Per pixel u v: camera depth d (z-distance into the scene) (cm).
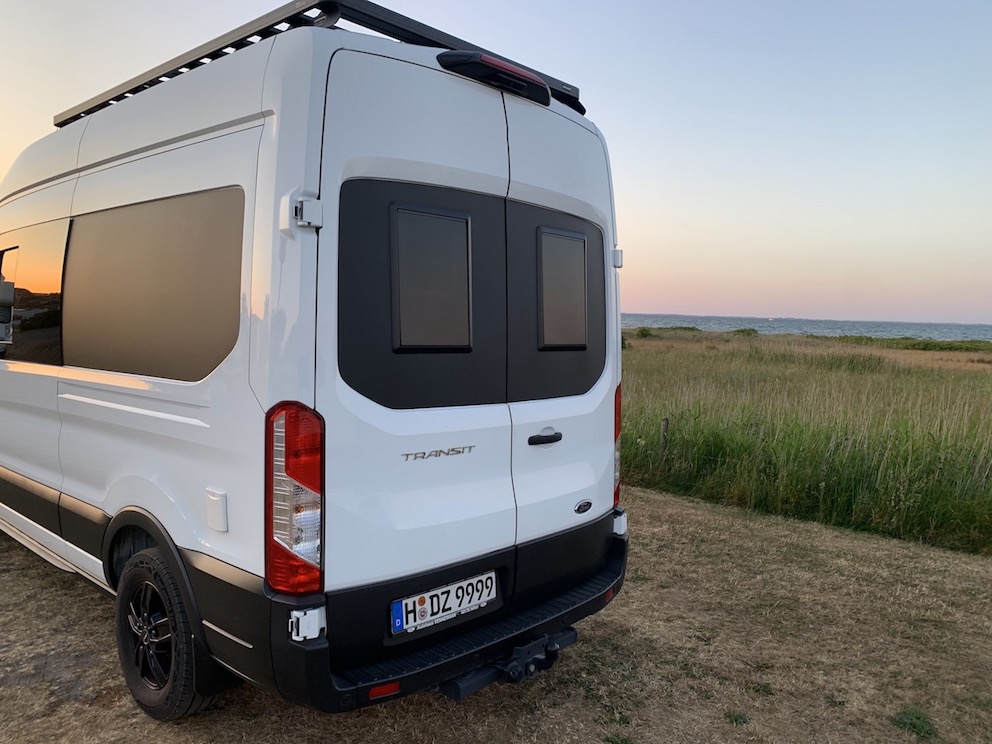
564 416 296
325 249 213
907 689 327
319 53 215
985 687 329
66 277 329
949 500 555
